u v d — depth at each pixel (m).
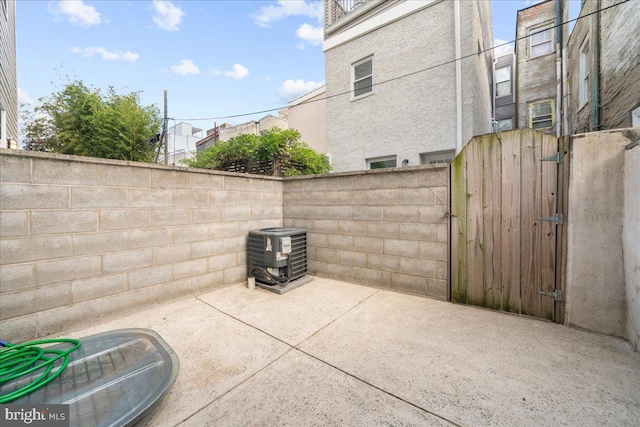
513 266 2.71
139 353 1.81
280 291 3.34
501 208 2.76
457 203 2.99
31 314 2.15
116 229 2.62
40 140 8.88
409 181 3.29
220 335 2.30
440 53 5.76
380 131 6.65
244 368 1.84
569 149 2.42
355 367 1.85
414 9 6.03
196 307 2.92
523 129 2.63
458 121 5.48
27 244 2.13
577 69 6.81
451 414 1.43
